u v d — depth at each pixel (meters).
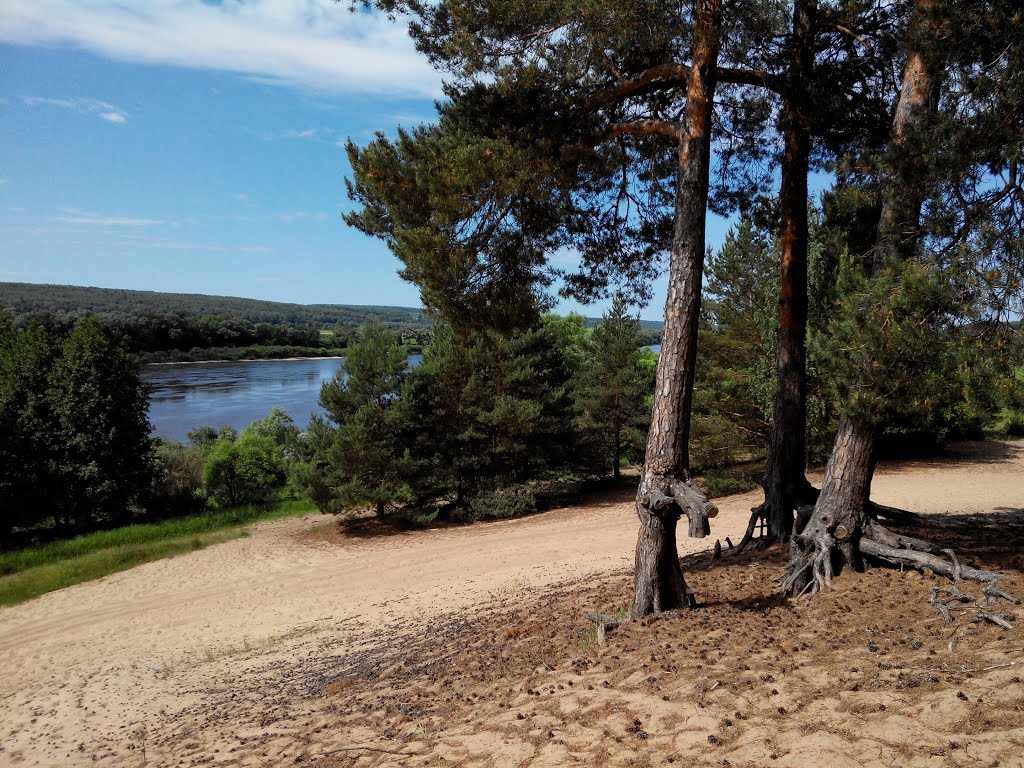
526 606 9.01
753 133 8.97
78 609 14.85
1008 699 3.28
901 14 7.06
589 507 22.78
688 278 6.22
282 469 29.44
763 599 6.34
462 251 7.97
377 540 20.39
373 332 22.53
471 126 7.96
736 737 3.50
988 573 5.52
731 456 21.41
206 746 5.70
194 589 15.80
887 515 8.73
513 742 4.02
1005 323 5.02
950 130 5.30
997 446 24.05
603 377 26.77
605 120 7.93
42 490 24.75
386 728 4.96
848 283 5.70
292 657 9.35
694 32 6.45
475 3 7.02
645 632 5.70
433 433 23.41
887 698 3.58
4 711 8.58
